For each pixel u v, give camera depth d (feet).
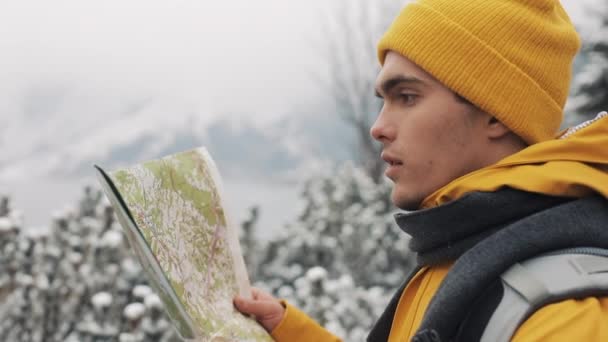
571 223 3.01
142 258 3.43
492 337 2.81
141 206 3.29
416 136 3.44
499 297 2.90
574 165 3.18
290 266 16.05
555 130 3.59
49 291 10.23
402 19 3.56
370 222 16.35
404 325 3.61
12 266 10.00
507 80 3.34
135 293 9.29
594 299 2.80
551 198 3.15
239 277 3.76
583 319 2.70
